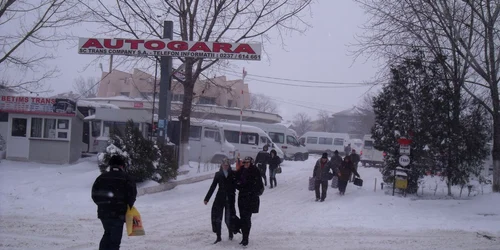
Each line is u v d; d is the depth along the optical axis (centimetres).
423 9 1892
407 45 1948
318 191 1812
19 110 2703
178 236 1092
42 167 2481
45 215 1295
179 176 2302
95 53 2128
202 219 1343
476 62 1839
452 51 1928
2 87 2231
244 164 1042
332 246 1037
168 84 2234
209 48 2148
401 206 1664
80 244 972
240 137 3478
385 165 2033
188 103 2586
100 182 791
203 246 999
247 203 1016
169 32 2241
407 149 1827
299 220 1379
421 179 2045
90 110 3366
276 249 993
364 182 2559
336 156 2147
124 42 2139
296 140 4269
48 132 2727
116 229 786
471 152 1914
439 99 1894
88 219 1257
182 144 2577
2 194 1566
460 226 1348
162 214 1422
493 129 2045
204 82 2875
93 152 3288
